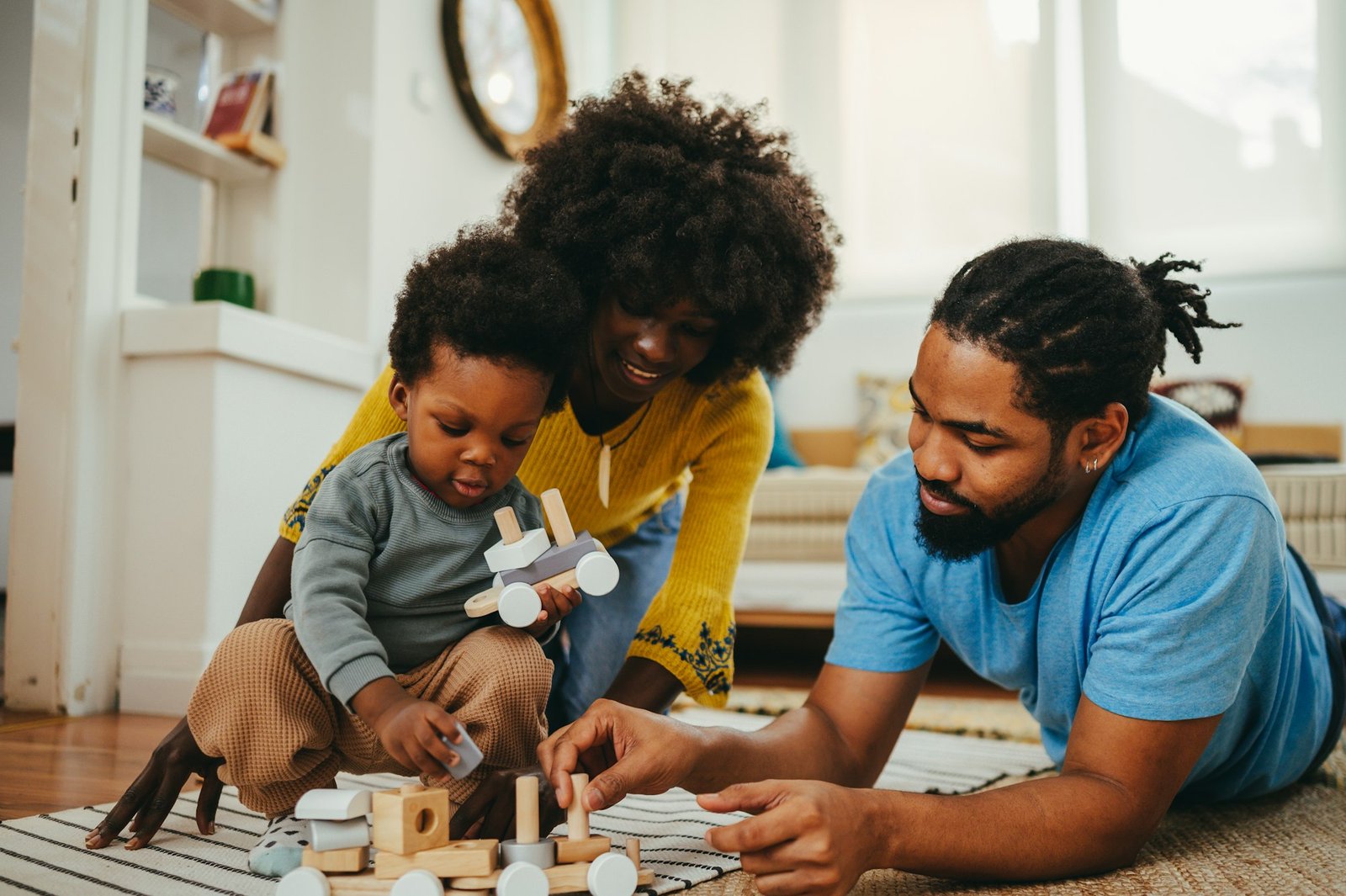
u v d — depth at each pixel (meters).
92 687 1.86
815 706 1.02
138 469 1.91
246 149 2.30
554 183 1.04
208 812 0.96
